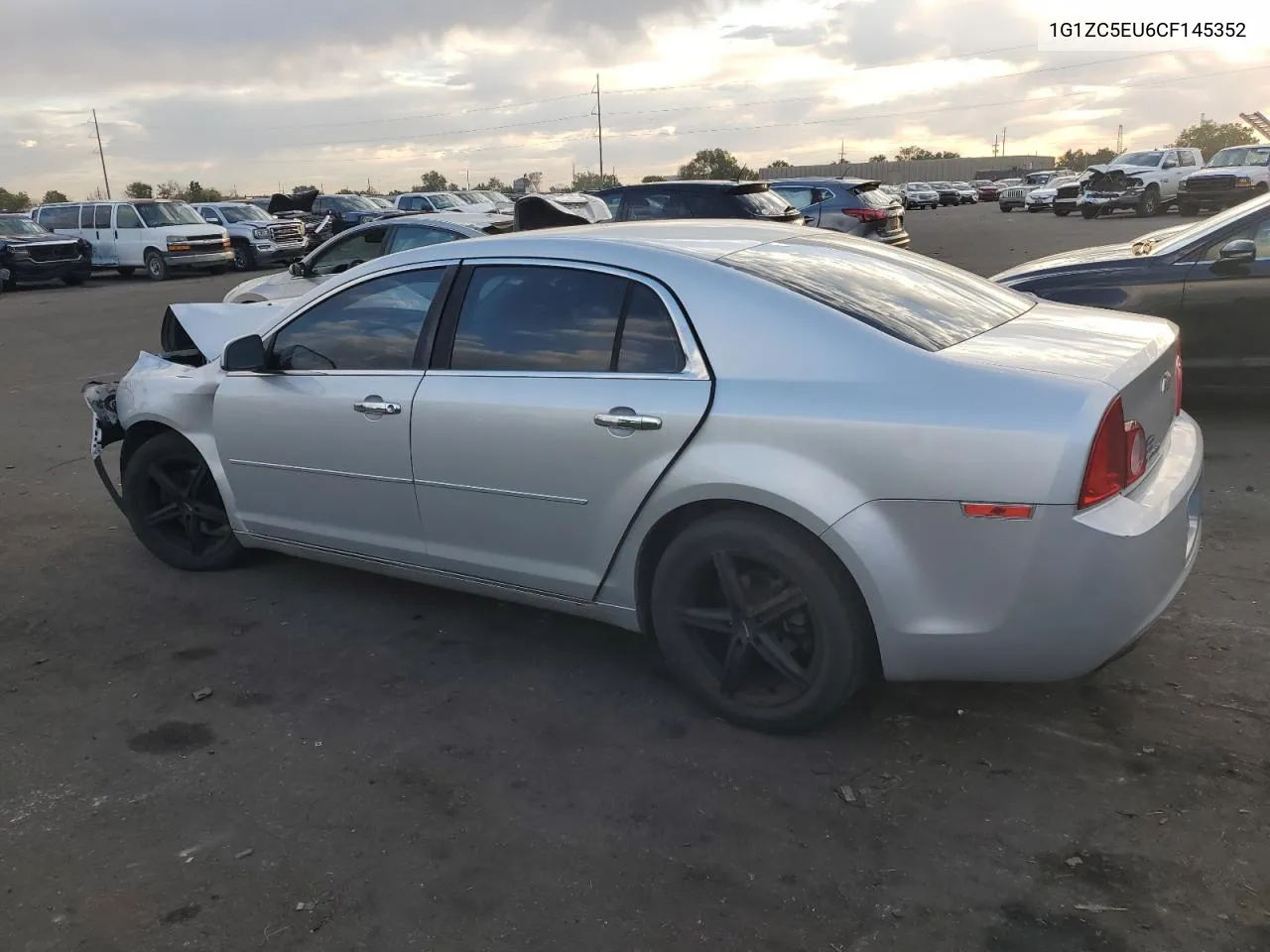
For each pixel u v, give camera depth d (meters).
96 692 3.79
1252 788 2.91
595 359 3.39
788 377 3.03
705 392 3.13
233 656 4.05
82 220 25.14
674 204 13.07
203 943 2.47
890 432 2.84
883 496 2.86
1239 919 2.42
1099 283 6.74
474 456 3.62
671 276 3.29
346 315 4.06
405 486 3.87
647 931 2.47
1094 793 2.93
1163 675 3.55
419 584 4.74
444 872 2.71
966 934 2.42
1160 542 2.84
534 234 3.76
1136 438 2.90
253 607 4.54
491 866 2.73
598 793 3.04
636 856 2.75
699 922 2.49
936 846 2.74
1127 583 2.75
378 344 3.96
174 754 3.34
